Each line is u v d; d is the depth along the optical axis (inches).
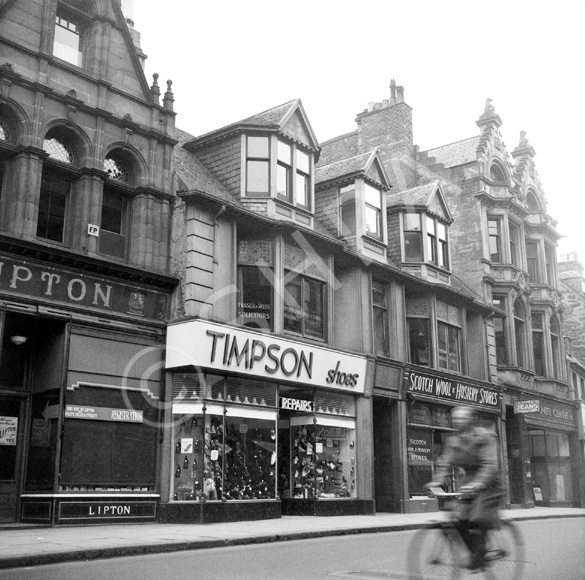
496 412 1118.4
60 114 644.1
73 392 601.6
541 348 1328.7
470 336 1150.3
